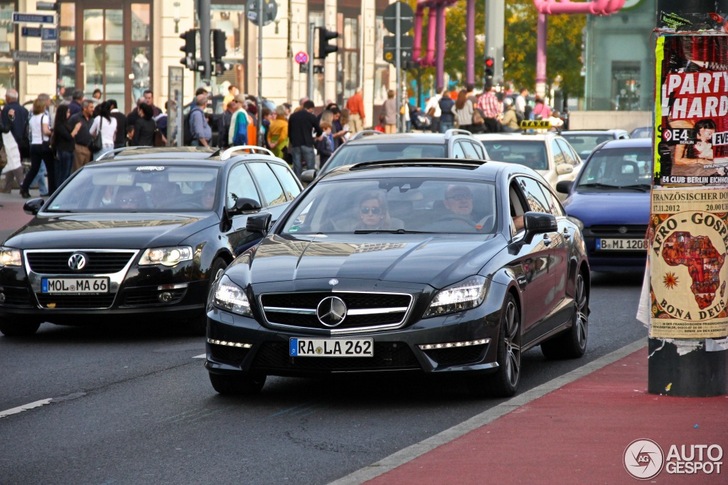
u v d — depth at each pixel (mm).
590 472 15695
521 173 25422
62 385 23578
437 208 23406
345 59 139625
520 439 17531
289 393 22516
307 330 20656
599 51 119812
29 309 28469
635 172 41219
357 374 20641
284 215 24000
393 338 20469
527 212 23578
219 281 21797
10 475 16953
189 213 30547
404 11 63500
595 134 72375
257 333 20844
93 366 25656
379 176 24391
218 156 33125
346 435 19078
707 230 19766
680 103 19562
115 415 20797
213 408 21250
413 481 15484
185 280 28812
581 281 26531
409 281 20734
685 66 19469
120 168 32375
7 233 49812
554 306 24438
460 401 21500
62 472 17078
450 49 150125
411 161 25219
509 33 143875
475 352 20859
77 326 31938
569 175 54750
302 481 16375
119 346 28344
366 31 143000
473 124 78812
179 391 22828
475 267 21219
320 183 24562
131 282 28344
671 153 19703
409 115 103125
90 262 28406
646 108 118938
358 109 89438
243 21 125438
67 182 32219
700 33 19375
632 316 32062
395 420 20094
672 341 20094
